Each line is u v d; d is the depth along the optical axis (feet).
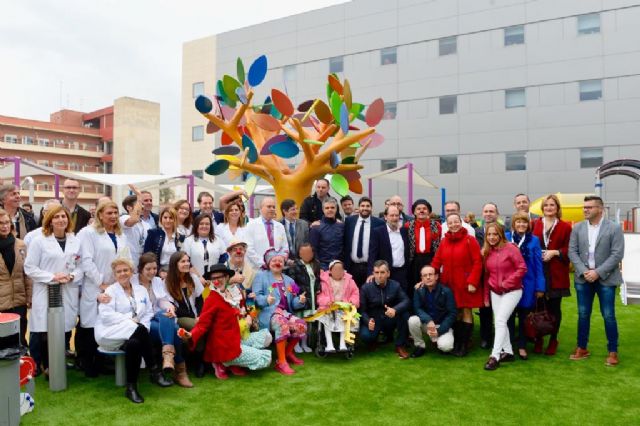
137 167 186.39
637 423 12.28
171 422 12.28
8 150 167.12
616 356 17.25
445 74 75.20
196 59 100.12
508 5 70.95
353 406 13.42
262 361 16.29
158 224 18.99
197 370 16.20
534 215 44.52
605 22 65.77
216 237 18.47
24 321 15.83
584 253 17.43
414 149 77.66
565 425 12.17
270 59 90.48
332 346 18.06
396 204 20.98
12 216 18.71
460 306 18.61
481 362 17.84
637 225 40.83
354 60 82.28
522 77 70.33
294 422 12.32
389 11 79.25
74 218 18.34
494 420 12.47
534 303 18.01
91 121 203.31
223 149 33.71
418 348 18.70
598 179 41.75
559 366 17.16
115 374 15.69
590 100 66.69
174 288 16.21
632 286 17.62
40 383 15.12
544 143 69.15
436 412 13.00
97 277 15.65
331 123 31.63
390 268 20.25
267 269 18.58
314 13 85.92
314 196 25.48
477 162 73.31
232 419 12.50
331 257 20.83
